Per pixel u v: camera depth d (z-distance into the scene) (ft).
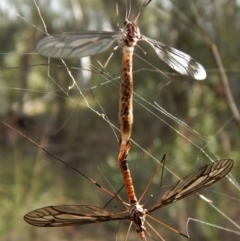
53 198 1.52
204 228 1.25
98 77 1.80
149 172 1.44
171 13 1.50
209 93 1.58
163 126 1.62
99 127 1.98
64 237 1.58
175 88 1.65
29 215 0.59
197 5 1.51
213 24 1.54
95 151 1.87
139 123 1.68
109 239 1.59
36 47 0.60
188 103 1.63
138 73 1.69
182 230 1.34
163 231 1.38
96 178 1.67
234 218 1.25
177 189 0.61
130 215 0.64
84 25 2.03
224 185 1.26
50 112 2.23
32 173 1.52
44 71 2.48
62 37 0.61
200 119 1.54
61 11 2.04
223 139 1.32
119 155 0.65
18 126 2.26
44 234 1.51
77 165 1.83
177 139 1.39
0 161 1.63
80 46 0.61
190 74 0.65
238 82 1.53
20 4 1.72
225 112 1.48
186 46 1.61
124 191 1.56
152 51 1.67
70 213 0.59
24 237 1.44
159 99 1.67
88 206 0.60
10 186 1.44
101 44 0.62
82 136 1.97
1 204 1.41
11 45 2.42
